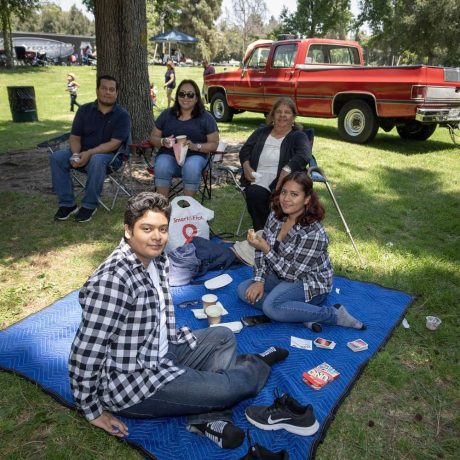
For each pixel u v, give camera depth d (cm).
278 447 197
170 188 486
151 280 176
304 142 404
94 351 164
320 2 2719
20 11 2778
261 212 412
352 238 402
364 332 287
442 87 765
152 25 3791
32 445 199
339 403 224
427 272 371
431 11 2964
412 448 203
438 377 251
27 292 327
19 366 244
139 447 195
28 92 1082
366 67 802
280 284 294
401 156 792
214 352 215
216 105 1156
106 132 469
